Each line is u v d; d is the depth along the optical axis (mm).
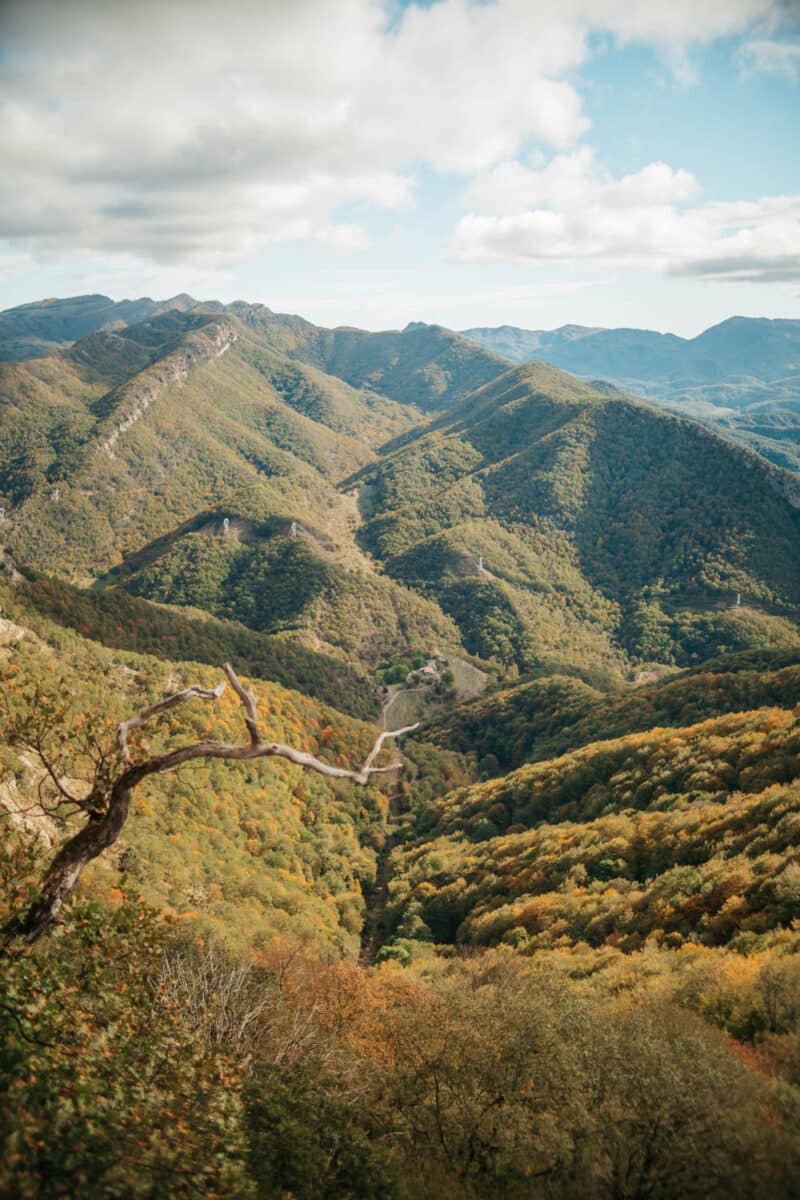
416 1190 9852
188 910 37562
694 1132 9156
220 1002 14422
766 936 22609
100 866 36031
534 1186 10062
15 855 9422
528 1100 11453
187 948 17672
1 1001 8023
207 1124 8430
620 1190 9469
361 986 19203
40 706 9570
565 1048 11914
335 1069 13508
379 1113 12297
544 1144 10391
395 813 93438
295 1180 8914
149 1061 9047
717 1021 15453
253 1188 7680
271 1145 9336
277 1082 11641
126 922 10039
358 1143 10414
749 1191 8359
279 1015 15219
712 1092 9586
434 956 42156
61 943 10062
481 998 14555
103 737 9672
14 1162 5809
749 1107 9367
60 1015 8586
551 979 17719
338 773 8734
